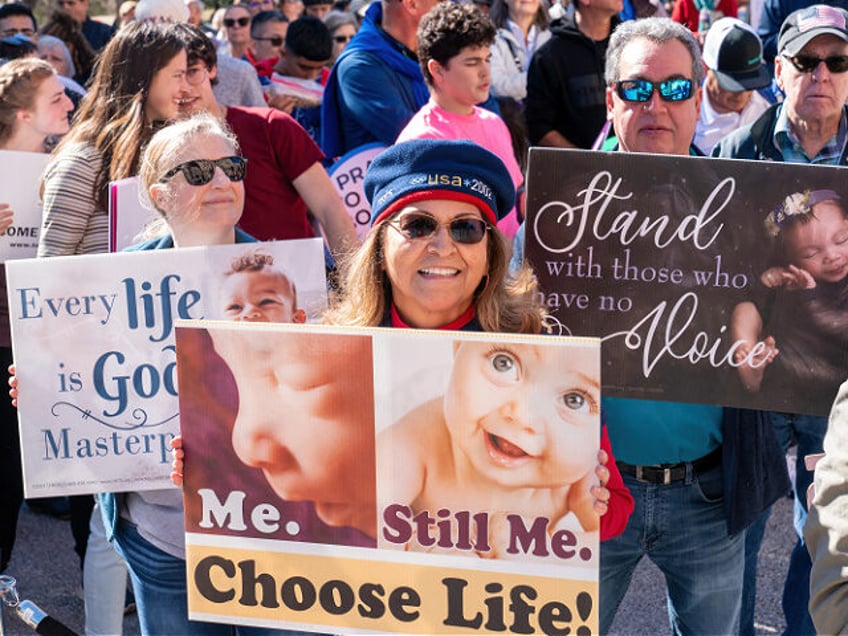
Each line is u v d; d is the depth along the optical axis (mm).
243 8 9031
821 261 2729
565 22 6168
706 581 3090
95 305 2826
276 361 2326
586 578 2258
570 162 2785
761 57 5465
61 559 4914
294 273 2855
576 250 2818
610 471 2559
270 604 2414
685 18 7605
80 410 2854
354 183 5172
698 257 2777
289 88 6863
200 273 2842
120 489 2871
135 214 3402
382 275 2539
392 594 2352
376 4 5395
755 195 2734
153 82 3719
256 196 4156
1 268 4133
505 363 2238
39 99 4277
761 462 3000
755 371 2797
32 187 4117
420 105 5309
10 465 4367
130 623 4410
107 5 19953
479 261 2441
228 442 2371
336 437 2328
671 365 2828
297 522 2369
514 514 2268
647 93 3238
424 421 2281
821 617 1931
